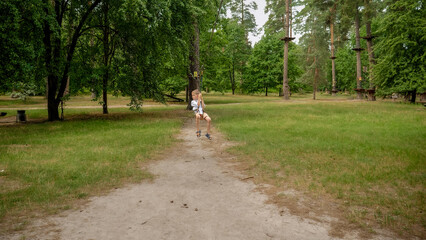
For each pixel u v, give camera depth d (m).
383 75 27.72
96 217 3.35
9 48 10.63
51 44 14.41
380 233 2.88
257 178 4.92
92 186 4.48
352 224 3.11
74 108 24.52
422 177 4.59
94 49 16.45
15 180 4.70
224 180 4.90
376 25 37.44
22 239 2.76
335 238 2.79
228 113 16.92
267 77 47.50
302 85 51.84
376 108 19.59
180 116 16.92
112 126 12.05
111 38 17.30
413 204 3.56
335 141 7.88
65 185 4.45
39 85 14.25
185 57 16.16
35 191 4.13
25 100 30.92
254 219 3.29
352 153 6.45
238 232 2.95
